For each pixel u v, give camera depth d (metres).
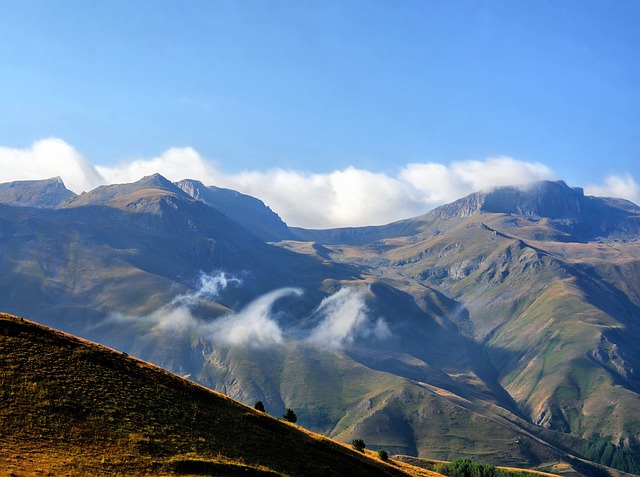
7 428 69.12
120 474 66.31
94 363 95.38
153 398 91.81
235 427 95.44
